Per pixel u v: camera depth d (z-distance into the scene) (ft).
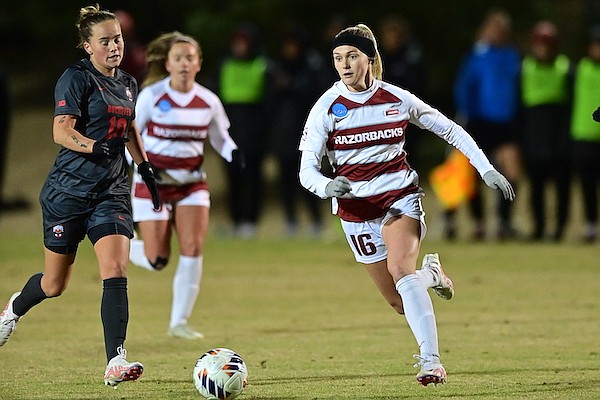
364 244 77.51
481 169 76.18
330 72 188.03
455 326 106.63
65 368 85.05
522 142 186.50
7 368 84.94
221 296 129.80
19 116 302.66
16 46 359.66
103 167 76.07
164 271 155.84
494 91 184.14
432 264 79.66
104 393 74.95
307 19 272.72
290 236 198.59
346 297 129.08
